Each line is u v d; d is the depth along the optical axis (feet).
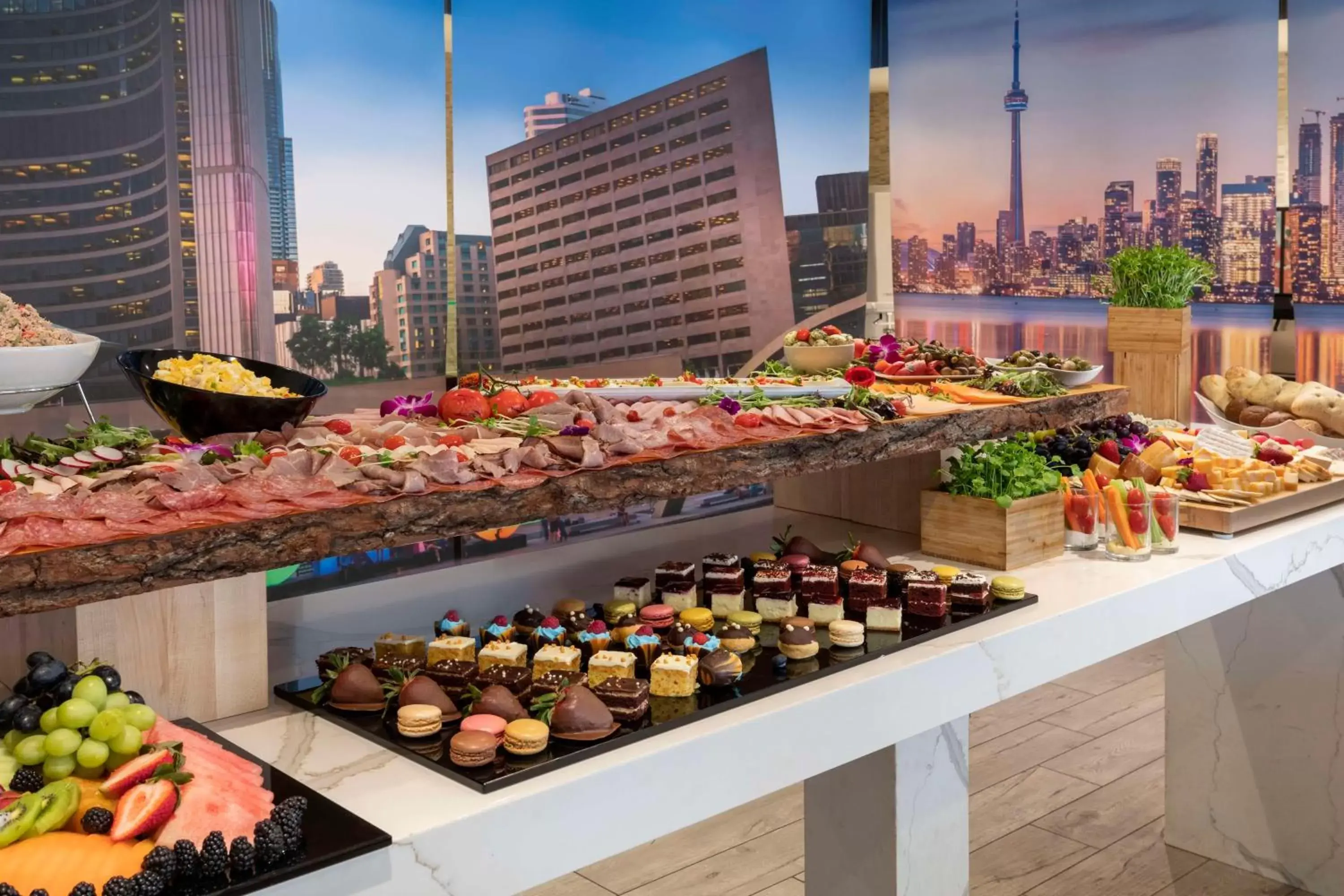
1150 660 16.26
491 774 5.20
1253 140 16.98
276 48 14.05
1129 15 17.97
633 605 7.31
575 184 17.47
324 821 4.72
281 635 7.15
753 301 19.88
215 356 7.39
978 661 7.25
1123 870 10.77
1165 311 14.43
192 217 13.56
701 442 7.11
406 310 15.74
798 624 7.00
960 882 7.84
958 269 20.44
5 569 4.49
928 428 8.49
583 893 10.34
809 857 7.92
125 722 4.67
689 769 5.73
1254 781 10.67
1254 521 9.80
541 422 7.10
